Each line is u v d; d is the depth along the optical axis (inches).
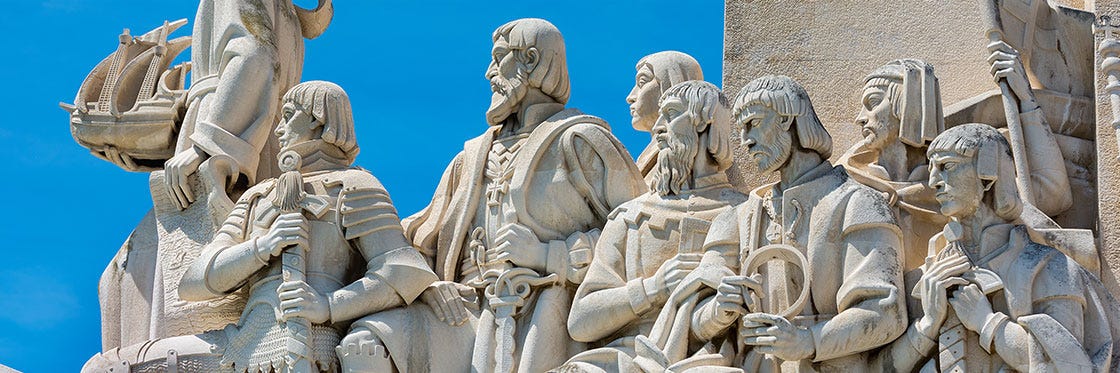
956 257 422.6
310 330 447.2
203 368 453.1
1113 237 439.5
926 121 448.8
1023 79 456.1
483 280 455.8
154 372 452.4
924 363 424.2
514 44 468.8
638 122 474.0
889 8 483.2
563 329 449.7
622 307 441.4
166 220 481.7
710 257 437.4
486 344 449.4
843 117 476.7
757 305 430.0
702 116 447.5
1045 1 472.1
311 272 454.6
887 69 456.1
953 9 481.1
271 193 462.0
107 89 498.9
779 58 482.3
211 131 478.9
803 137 436.1
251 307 453.7
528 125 468.8
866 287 424.2
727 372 426.0
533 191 460.1
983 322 416.2
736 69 482.6
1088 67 466.6
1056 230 434.0
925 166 449.4
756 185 466.9
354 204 458.3
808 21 484.1
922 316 426.3
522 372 444.1
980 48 478.0
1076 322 416.5
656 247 445.7
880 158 453.7
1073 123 460.4
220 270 454.0
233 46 488.7
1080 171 455.5
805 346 422.3
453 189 473.4
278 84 490.3
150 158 499.5
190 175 478.6
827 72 480.1
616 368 438.6
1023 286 417.7
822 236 430.9
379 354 447.2
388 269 453.1
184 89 501.7
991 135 426.9
